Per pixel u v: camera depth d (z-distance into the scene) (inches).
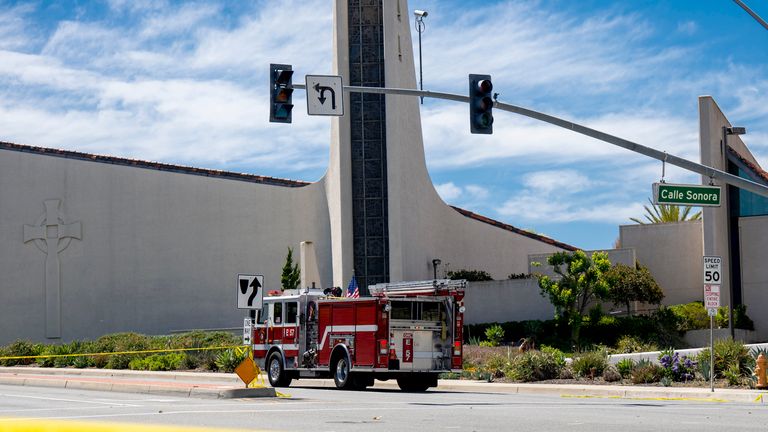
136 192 2336.4
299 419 608.7
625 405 786.2
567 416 640.4
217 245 2305.6
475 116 911.7
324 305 1103.6
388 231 2122.3
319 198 2276.1
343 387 1074.7
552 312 2041.1
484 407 738.8
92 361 1801.2
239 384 1116.5
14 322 2331.4
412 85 2236.7
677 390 987.9
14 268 2346.2
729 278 1940.2
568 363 1259.2
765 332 1951.3
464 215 2437.3
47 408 719.7
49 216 2346.2
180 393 903.1
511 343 1935.3
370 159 2145.7
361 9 2171.5
